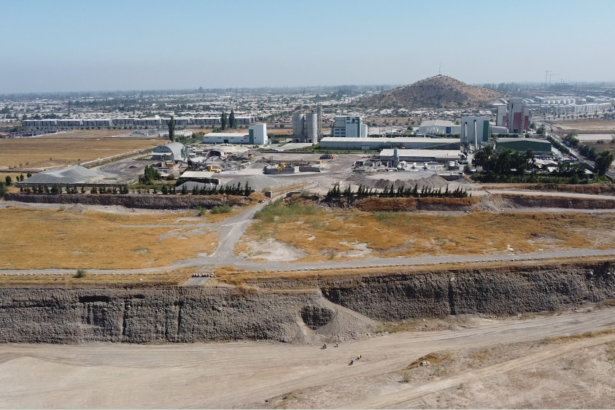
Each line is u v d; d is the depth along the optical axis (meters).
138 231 126.12
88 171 197.25
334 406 65.50
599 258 98.75
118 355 81.06
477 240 113.31
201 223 133.38
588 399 65.12
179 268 97.44
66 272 95.44
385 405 65.25
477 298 91.12
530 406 64.06
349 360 78.38
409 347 81.25
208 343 83.50
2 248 110.62
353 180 179.62
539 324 87.06
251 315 85.44
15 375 76.19
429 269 92.81
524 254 102.31
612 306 92.19
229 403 69.00
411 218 133.00
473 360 75.62
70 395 71.56
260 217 135.88
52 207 154.38
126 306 86.81
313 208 143.25
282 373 75.56
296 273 92.69
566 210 140.12
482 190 157.00
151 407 68.75
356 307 89.12
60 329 85.31
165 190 159.38
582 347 77.88
